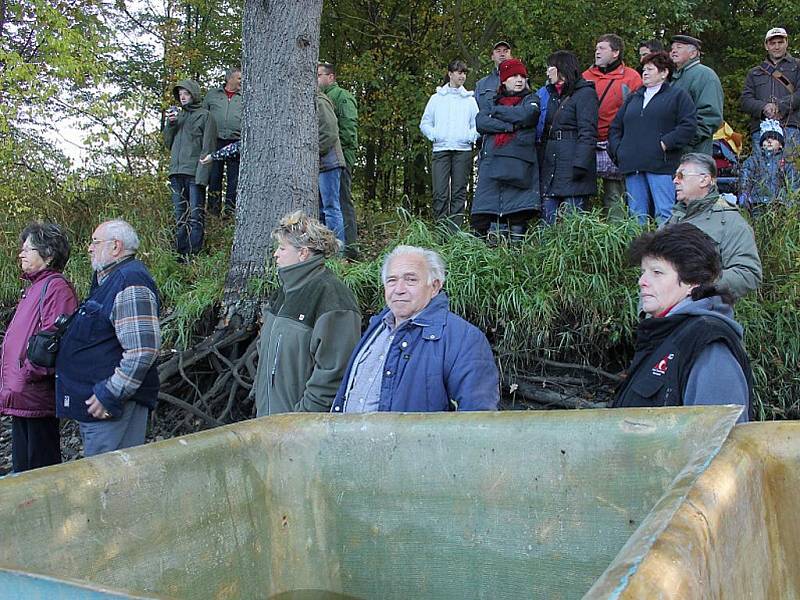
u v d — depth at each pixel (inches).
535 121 227.5
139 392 143.9
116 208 294.2
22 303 155.9
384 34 483.5
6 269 289.7
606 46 240.1
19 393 151.1
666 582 34.8
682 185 145.3
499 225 234.2
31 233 157.2
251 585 64.4
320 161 252.2
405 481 65.1
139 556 56.3
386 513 65.6
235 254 226.7
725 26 510.0
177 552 58.9
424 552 64.4
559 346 193.9
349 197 267.0
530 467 61.5
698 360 89.2
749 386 90.2
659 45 233.9
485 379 104.4
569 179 224.4
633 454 58.4
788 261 191.0
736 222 141.4
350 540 66.4
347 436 66.9
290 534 67.0
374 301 209.5
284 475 67.5
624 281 196.4
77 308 148.5
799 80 263.3
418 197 475.2
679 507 42.0
